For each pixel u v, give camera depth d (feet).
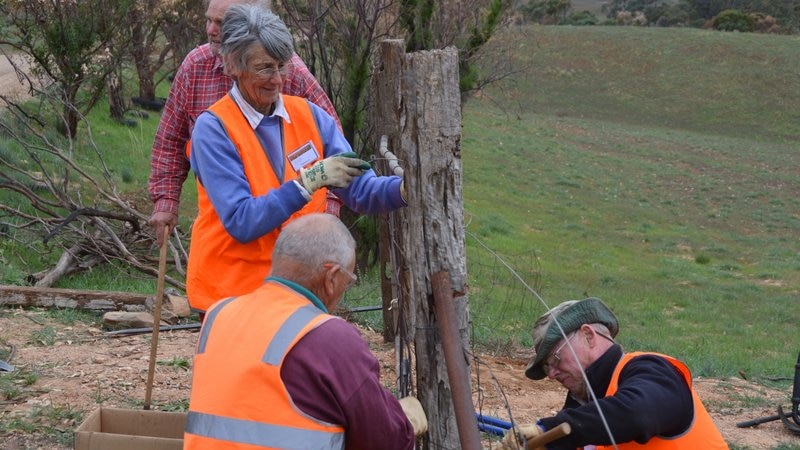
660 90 171.83
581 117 155.63
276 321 7.85
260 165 10.18
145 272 32.53
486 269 51.85
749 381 27.32
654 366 9.33
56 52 43.78
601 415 8.23
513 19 48.06
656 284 61.57
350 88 36.01
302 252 8.13
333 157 9.57
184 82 12.78
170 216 13.02
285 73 10.19
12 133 35.96
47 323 22.31
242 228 9.63
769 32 230.48
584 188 101.19
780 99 164.66
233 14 9.91
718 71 177.88
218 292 10.27
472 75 41.37
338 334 7.77
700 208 97.60
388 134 11.64
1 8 44.45
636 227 85.92
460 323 9.51
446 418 9.71
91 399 16.84
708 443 9.31
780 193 106.83
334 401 7.61
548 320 9.82
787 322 53.67
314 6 36.60
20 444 14.76
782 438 20.66
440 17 39.58
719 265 73.10
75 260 32.96
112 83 59.98
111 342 21.02
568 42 195.00
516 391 21.15
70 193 42.80
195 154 10.21
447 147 9.32
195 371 8.16
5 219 37.65
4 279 30.17
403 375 10.85
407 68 9.29
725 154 128.88
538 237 73.92
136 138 59.06
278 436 7.53
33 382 17.53
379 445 7.86
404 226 9.91
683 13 273.75
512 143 121.39
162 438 10.07
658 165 118.32
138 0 53.62
